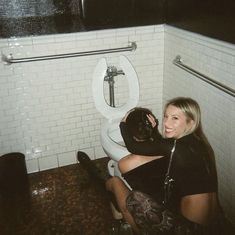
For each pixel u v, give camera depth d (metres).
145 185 1.99
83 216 2.40
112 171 2.81
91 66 2.81
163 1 2.78
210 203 1.59
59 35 2.63
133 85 2.67
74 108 2.90
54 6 2.64
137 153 1.77
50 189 2.74
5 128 2.76
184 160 1.60
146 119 2.08
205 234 1.62
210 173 1.60
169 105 1.70
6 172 2.62
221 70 2.13
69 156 3.06
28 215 2.43
